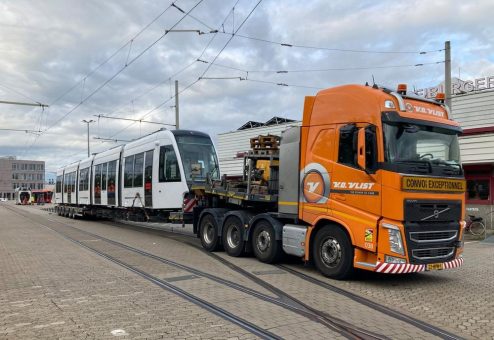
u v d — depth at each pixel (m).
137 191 19.34
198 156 16.97
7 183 142.38
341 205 8.82
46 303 7.07
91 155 29.67
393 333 5.72
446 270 10.52
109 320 6.14
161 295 7.57
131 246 14.53
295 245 9.89
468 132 19.92
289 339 5.41
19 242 15.67
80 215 31.36
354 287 8.38
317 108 9.59
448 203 8.62
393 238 7.98
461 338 5.58
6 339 5.41
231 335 5.51
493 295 7.89
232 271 9.88
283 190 10.35
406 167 8.10
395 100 8.48
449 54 17.28
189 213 15.62
